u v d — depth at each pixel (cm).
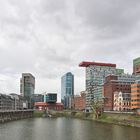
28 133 13500
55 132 14050
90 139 11181
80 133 13425
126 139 11069
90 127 16912
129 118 19538
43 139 11319
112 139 11100
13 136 12169
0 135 12431
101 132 13725
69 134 13050
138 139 11044
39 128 16500
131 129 15212
